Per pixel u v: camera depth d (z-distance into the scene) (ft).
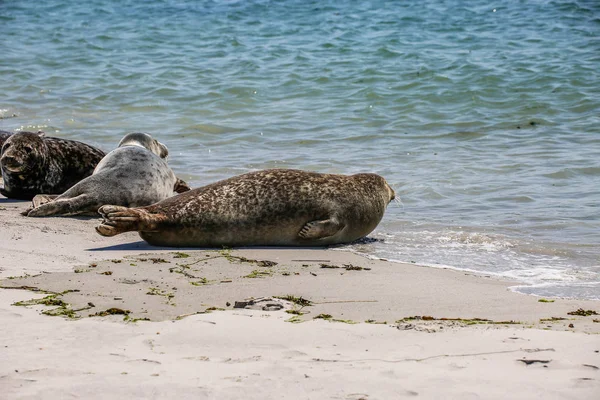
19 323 24.77
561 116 82.58
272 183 41.29
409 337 23.66
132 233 42.80
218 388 19.01
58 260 35.06
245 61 112.16
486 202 51.83
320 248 40.86
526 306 28.78
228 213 40.06
